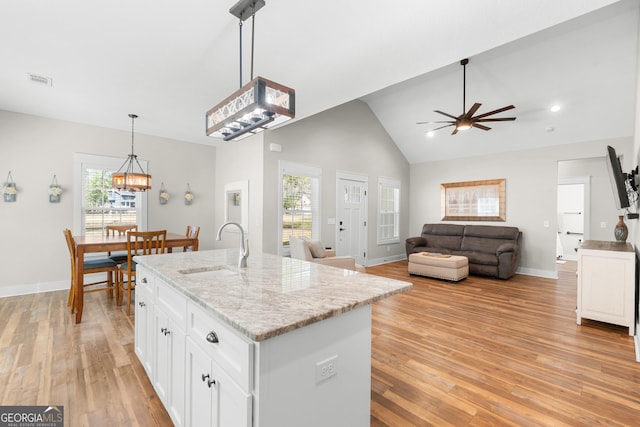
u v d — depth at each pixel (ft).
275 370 3.32
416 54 8.05
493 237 19.61
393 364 7.64
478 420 5.59
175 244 12.85
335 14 6.43
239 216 17.54
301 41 7.48
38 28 7.00
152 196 17.04
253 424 3.22
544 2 5.93
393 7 6.18
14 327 9.70
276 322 3.32
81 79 9.78
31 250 13.66
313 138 18.07
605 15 11.28
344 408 4.17
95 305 12.03
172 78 9.68
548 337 9.36
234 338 3.46
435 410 5.86
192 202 18.57
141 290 7.06
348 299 4.20
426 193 24.50
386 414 5.73
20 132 13.32
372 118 21.99
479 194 21.43
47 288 13.99
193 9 6.33
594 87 14.39
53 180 14.08
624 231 11.73
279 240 16.33
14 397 6.16
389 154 23.41
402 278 17.80
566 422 5.54
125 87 10.42
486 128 15.05
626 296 9.64
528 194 19.34
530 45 13.39
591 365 7.63
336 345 4.02
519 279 17.76
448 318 11.03
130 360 7.68
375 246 22.30
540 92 15.49
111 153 15.65
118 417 5.61
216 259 7.48
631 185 10.53
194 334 4.43
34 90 10.70
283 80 9.59
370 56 8.20
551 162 18.52
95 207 15.30
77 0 6.03
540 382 6.84
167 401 5.39
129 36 7.34
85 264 11.41
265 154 15.76
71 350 8.19
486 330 9.89
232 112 5.72
